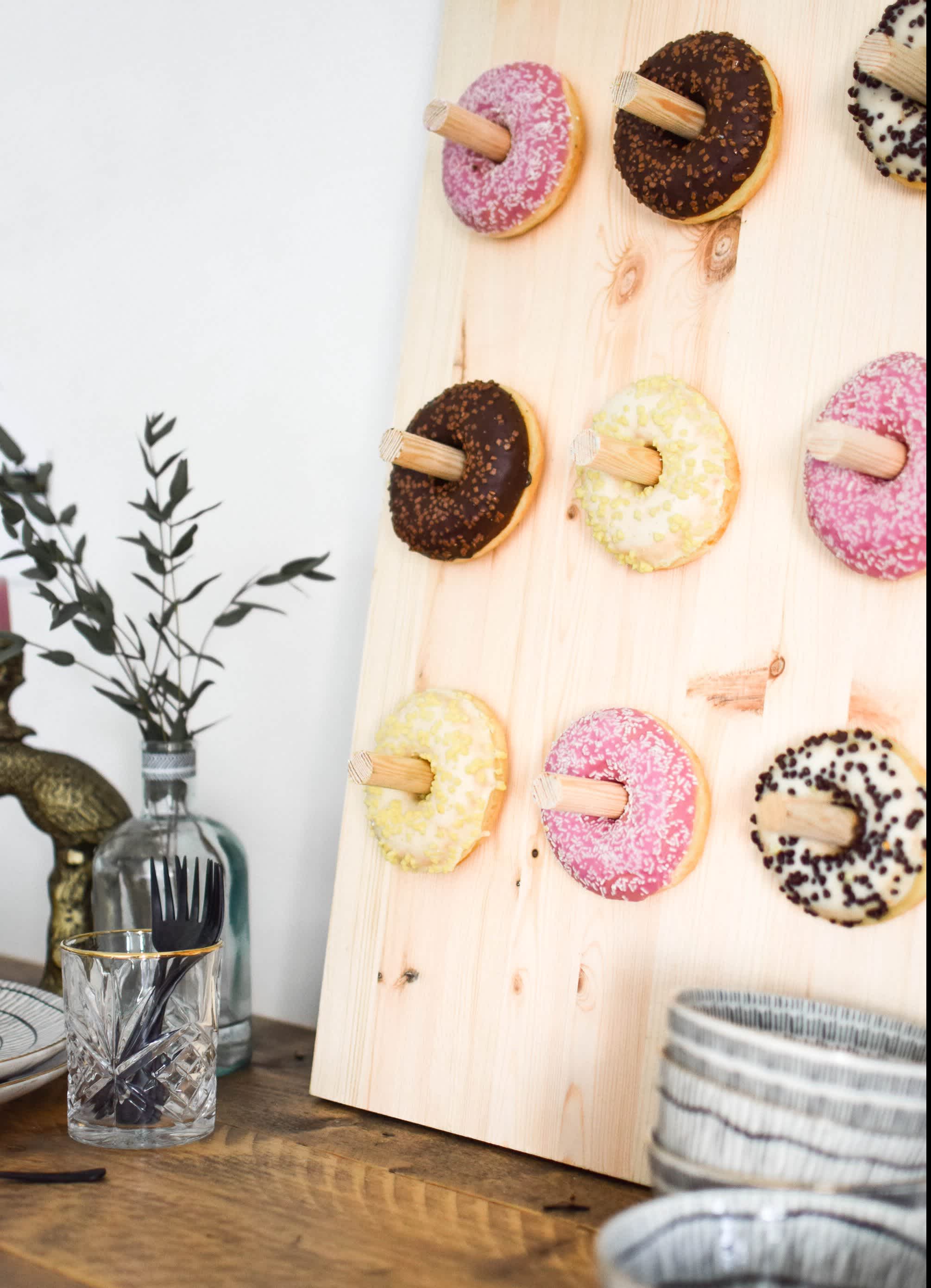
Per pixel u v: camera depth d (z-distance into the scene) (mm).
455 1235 688
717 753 767
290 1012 1132
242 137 1207
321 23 1158
